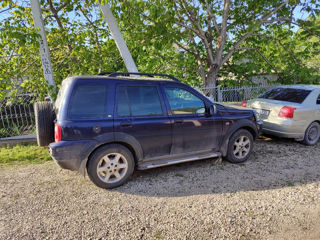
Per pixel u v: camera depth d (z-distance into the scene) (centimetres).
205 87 1002
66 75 834
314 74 1086
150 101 413
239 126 492
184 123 434
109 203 348
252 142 518
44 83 664
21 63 791
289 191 379
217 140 475
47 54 635
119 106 388
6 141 634
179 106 437
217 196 366
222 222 301
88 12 871
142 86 411
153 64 1025
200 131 452
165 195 371
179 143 436
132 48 879
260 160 521
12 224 298
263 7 1063
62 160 353
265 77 1156
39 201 354
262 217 312
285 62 1156
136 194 375
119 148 390
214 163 505
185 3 929
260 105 644
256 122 524
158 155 423
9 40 669
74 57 837
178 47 1138
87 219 309
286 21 1055
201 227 292
